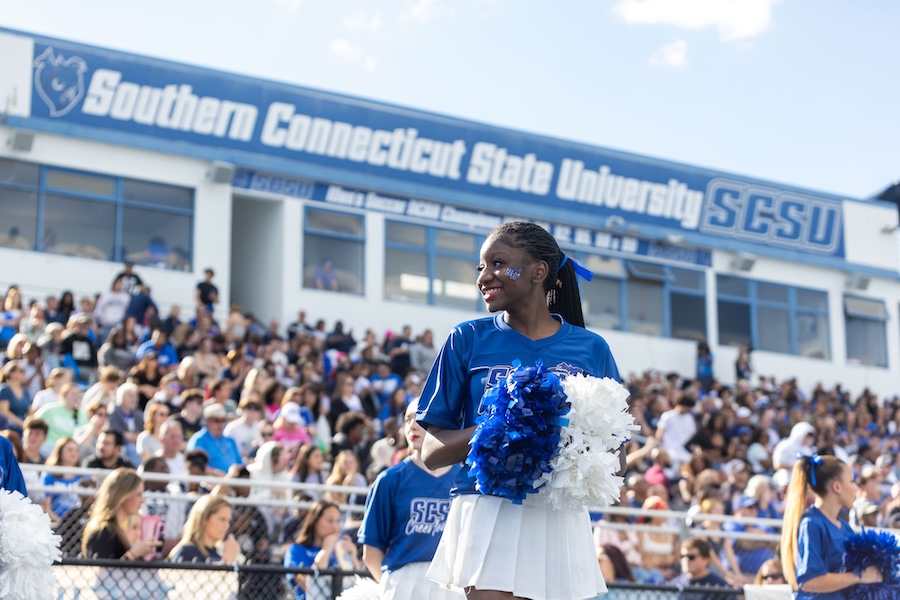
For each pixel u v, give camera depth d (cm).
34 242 1953
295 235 2184
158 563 618
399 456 1060
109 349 1541
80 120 2012
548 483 328
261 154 2167
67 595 646
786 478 1273
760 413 1994
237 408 1470
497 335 357
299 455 1027
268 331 2050
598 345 359
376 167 2272
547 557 336
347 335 1989
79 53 2020
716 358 2603
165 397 1337
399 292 2277
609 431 329
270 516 856
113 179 2036
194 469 944
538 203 2433
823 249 2778
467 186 2359
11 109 1952
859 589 580
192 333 1698
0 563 395
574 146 2480
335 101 2242
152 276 2028
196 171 2106
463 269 2348
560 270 372
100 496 702
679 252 2603
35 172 1975
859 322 2827
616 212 2519
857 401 2491
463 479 350
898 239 2889
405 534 554
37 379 1326
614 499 328
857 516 959
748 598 704
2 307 1694
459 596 546
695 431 1611
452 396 355
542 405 326
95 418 1070
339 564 767
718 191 2645
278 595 694
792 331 2723
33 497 811
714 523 1004
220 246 2105
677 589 699
